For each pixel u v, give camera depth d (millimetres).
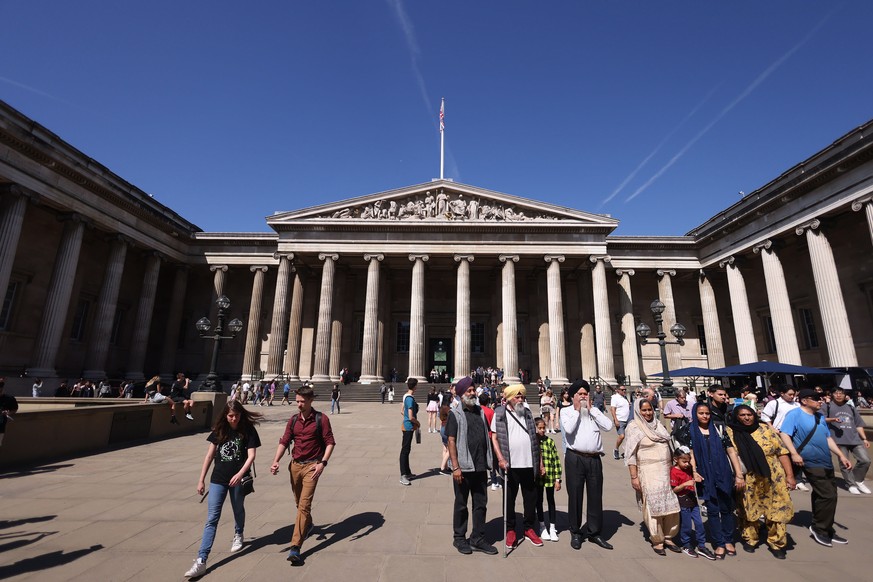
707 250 42156
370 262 40875
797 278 36219
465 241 41031
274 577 5621
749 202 36125
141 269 43125
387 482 10633
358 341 46312
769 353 39188
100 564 5965
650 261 43438
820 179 28984
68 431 13859
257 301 44344
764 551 6715
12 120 27703
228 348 46469
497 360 43219
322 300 39906
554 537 6988
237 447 6328
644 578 5707
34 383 29000
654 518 6559
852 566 6152
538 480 7234
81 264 35938
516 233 41125
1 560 6062
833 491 7035
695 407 7203
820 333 34031
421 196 42531
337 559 6176
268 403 34656
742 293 37875
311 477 6328
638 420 6965
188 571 5602
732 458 6801
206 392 20969
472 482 6652
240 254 45344
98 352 34594
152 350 45000
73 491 9664
